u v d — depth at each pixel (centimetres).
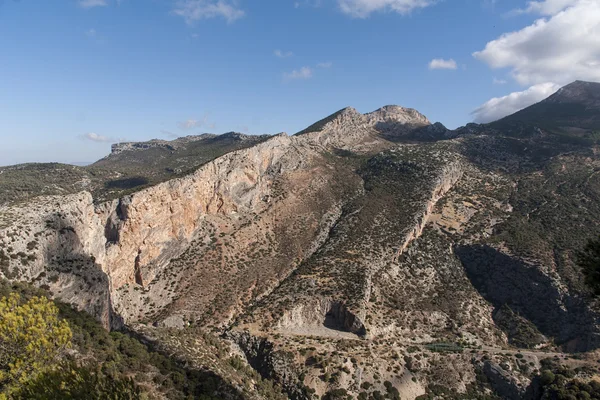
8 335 2377
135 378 3828
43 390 2034
